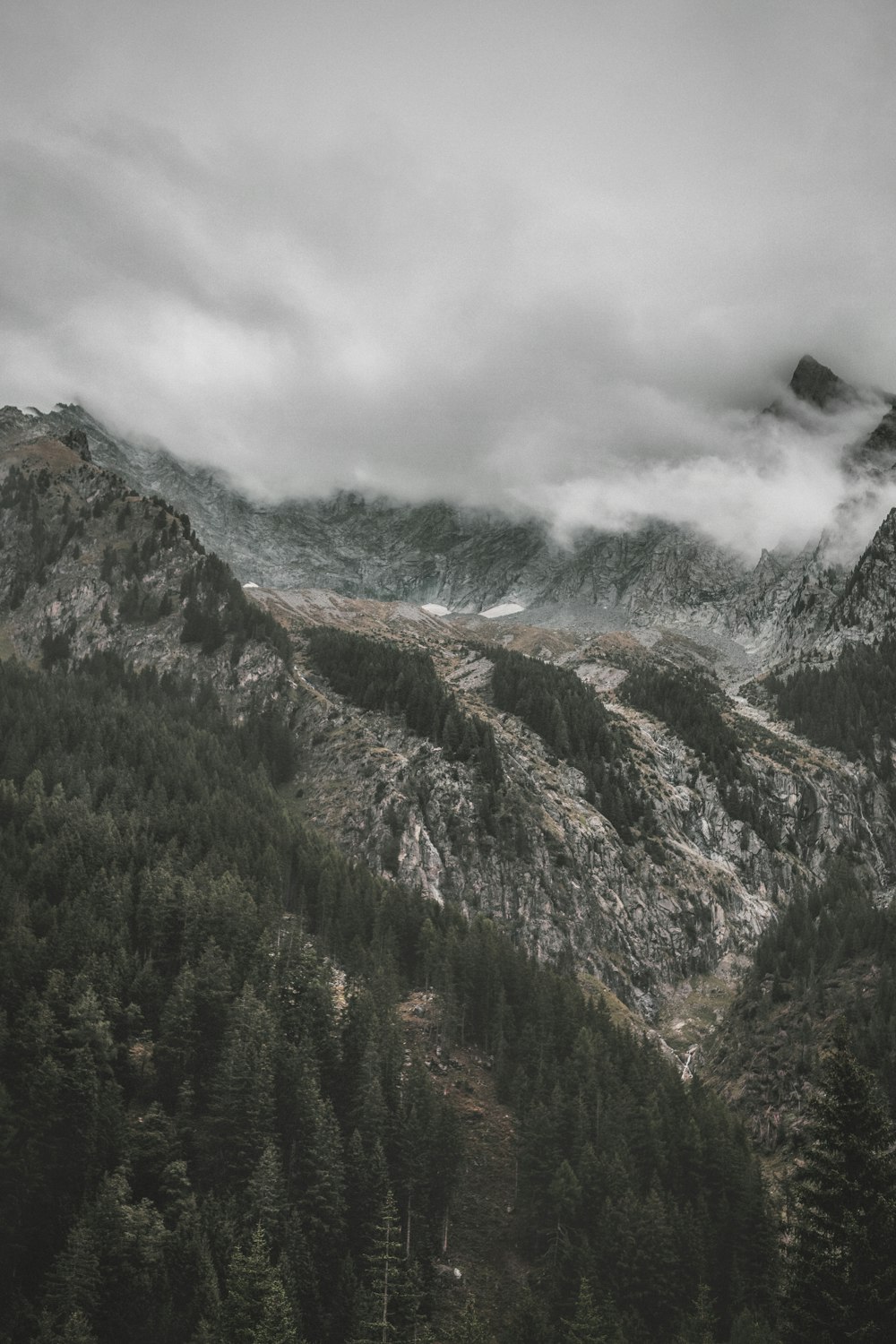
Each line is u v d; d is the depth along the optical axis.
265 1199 119.88
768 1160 159.88
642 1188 139.50
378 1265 121.94
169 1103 133.88
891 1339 70.81
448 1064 163.12
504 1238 134.12
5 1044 128.50
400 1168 134.12
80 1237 107.94
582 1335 111.56
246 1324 103.25
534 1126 139.75
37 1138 119.69
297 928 177.12
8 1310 105.81
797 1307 75.19
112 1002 139.00
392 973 173.75
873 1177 75.94
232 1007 142.50
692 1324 117.12
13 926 148.00
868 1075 80.31
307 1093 134.25
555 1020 171.62
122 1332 106.44
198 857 191.00
